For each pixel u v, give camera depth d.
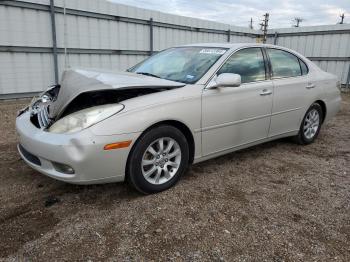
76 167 2.74
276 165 4.21
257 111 4.05
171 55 4.28
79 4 9.64
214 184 3.54
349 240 2.58
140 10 11.31
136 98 3.03
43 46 9.18
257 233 2.64
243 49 4.04
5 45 8.47
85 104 3.03
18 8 8.51
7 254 2.30
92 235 2.55
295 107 4.67
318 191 3.47
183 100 3.24
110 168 2.86
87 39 10.11
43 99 3.63
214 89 3.54
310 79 4.91
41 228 2.63
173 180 3.37
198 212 2.94
